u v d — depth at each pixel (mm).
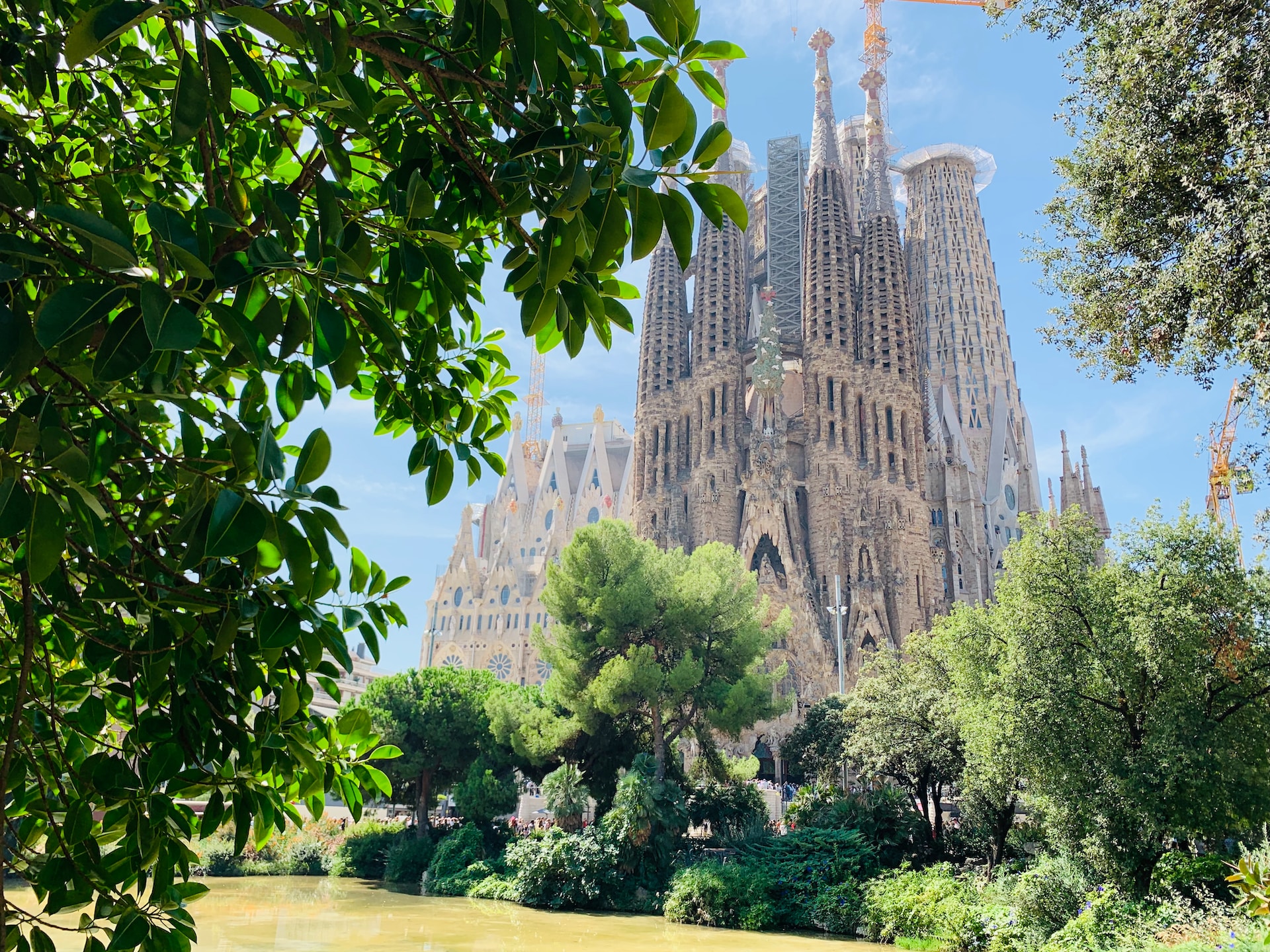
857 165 170875
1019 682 28297
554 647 50812
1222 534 27531
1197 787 24922
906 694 44812
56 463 3594
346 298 3977
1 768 4215
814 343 123625
